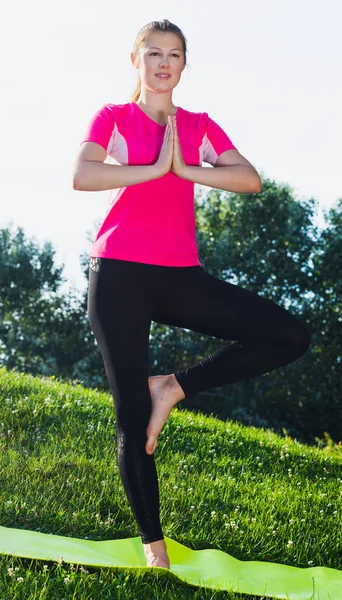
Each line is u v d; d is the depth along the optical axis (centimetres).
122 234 339
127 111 350
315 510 493
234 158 354
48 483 461
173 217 341
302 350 339
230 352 343
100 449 572
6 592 300
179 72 353
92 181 327
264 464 623
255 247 3216
